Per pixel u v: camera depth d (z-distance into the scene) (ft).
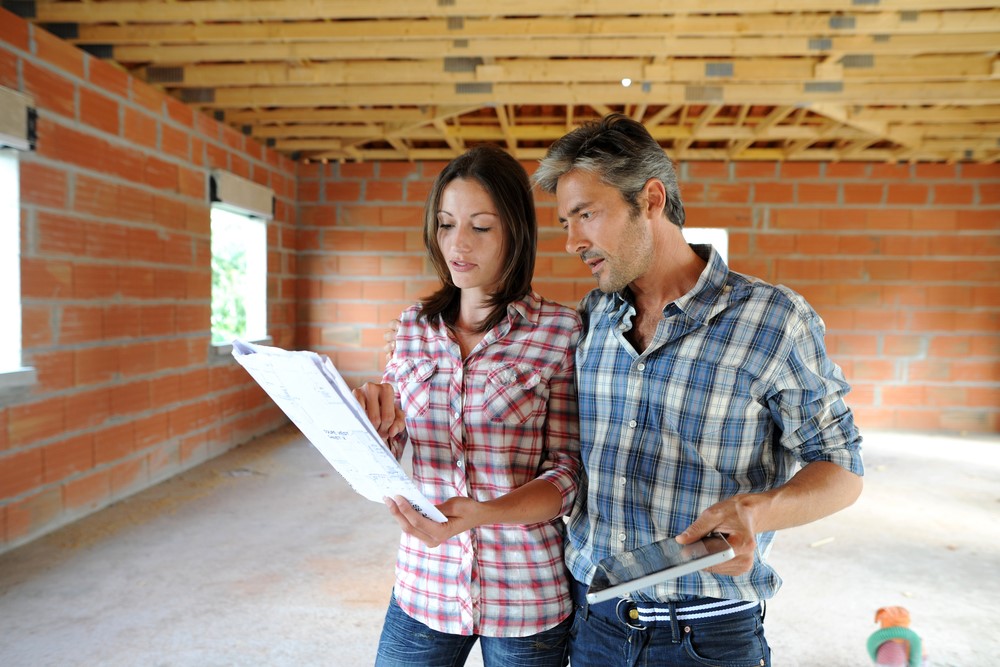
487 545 3.95
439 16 11.34
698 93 14.42
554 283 21.09
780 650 8.01
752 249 21.03
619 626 3.74
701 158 20.90
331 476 15.05
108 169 12.35
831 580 9.95
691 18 11.23
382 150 20.54
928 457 17.54
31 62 10.53
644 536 3.65
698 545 2.87
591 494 3.84
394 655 4.16
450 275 4.19
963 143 18.33
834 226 20.88
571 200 3.51
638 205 3.50
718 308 3.53
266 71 13.56
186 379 15.26
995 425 20.83
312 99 14.83
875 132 16.92
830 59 12.71
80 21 10.83
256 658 7.61
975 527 12.25
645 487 3.66
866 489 14.57
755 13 11.14
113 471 12.80
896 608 5.80
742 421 3.53
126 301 12.96
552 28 11.43
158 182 13.92
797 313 3.50
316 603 8.96
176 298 14.70
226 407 17.24
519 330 4.08
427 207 4.09
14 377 10.11
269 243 19.48
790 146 20.17
